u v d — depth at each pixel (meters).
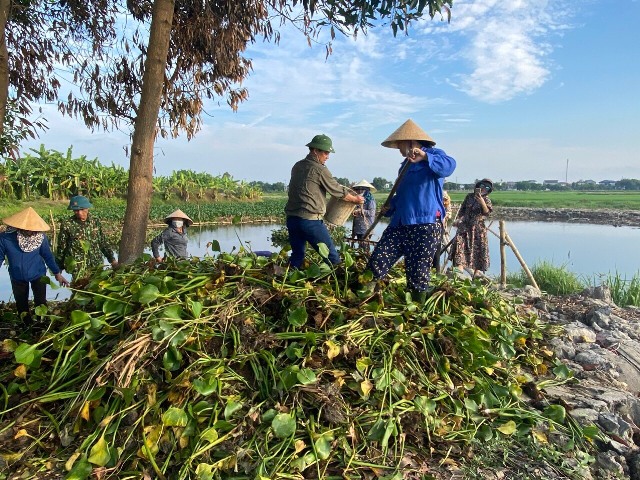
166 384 2.94
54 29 6.07
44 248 5.18
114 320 3.42
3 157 5.88
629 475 3.06
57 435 2.82
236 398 2.87
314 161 4.67
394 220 3.97
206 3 5.99
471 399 3.37
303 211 4.62
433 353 3.54
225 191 51.03
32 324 4.41
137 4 6.21
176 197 44.59
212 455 2.62
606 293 7.45
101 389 2.85
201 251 17.47
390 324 3.64
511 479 2.80
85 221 6.25
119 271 4.18
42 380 3.18
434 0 4.63
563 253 16.45
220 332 3.27
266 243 20.80
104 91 6.45
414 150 3.76
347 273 3.99
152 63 5.16
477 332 3.71
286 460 2.58
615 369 4.46
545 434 3.22
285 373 2.90
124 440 2.68
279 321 3.50
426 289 4.01
